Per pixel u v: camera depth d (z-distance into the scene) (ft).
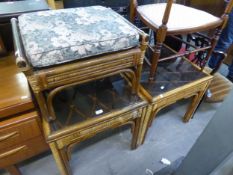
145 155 3.62
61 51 1.81
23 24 2.08
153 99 2.83
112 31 2.08
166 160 3.55
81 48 1.89
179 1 5.80
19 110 2.21
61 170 2.90
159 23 2.71
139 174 3.34
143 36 2.12
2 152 2.38
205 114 4.51
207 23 2.86
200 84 3.36
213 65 4.95
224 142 1.56
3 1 2.97
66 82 2.01
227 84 4.76
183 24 2.77
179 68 3.58
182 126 4.21
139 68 2.46
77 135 2.49
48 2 3.85
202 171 1.97
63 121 2.43
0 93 2.22
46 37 1.88
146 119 3.14
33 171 3.29
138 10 3.15
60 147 2.47
